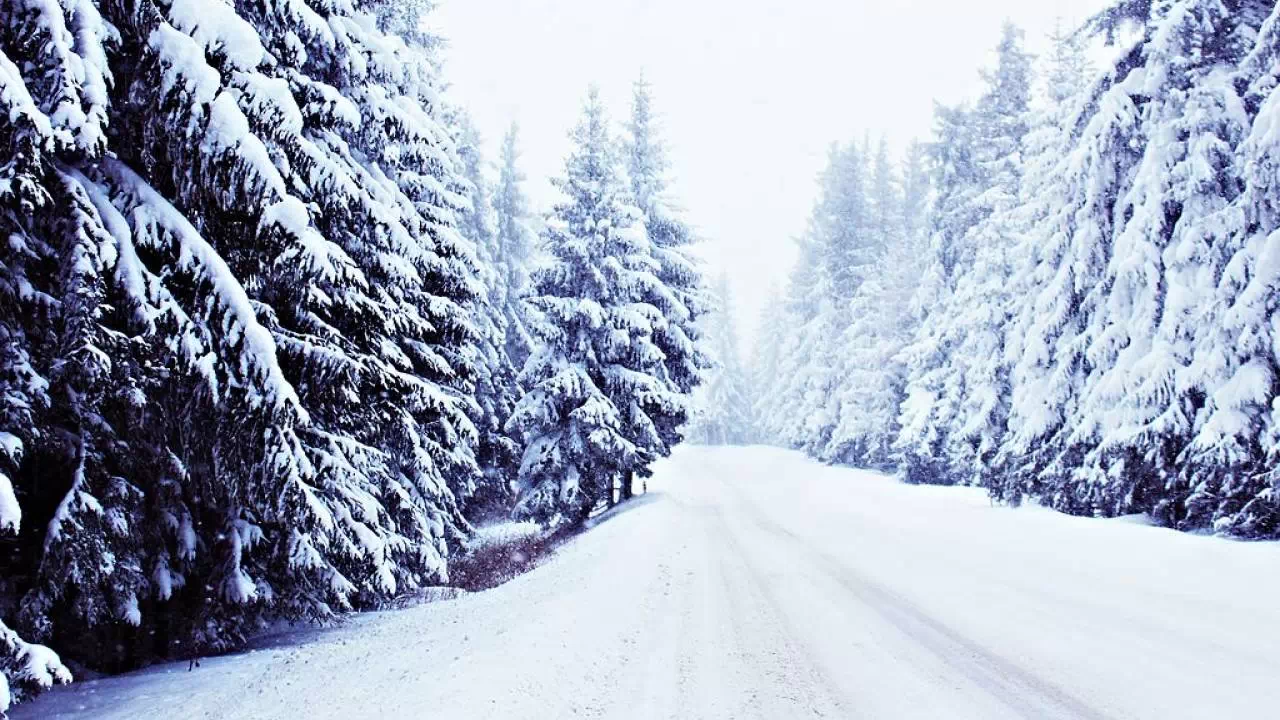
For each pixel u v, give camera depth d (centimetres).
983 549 1357
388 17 1515
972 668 623
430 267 1220
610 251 2323
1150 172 1605
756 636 735
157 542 769
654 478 3697
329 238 962
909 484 3189
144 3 587
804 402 5362
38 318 565
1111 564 1141
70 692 690
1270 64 1445
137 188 629
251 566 891
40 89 515
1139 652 669
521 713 498
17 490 595
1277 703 527
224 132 605
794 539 1522
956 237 3394
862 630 760
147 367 660
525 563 1684
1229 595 891
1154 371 1499
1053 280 1919
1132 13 1786
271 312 784
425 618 1000
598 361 2312
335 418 962
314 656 768
